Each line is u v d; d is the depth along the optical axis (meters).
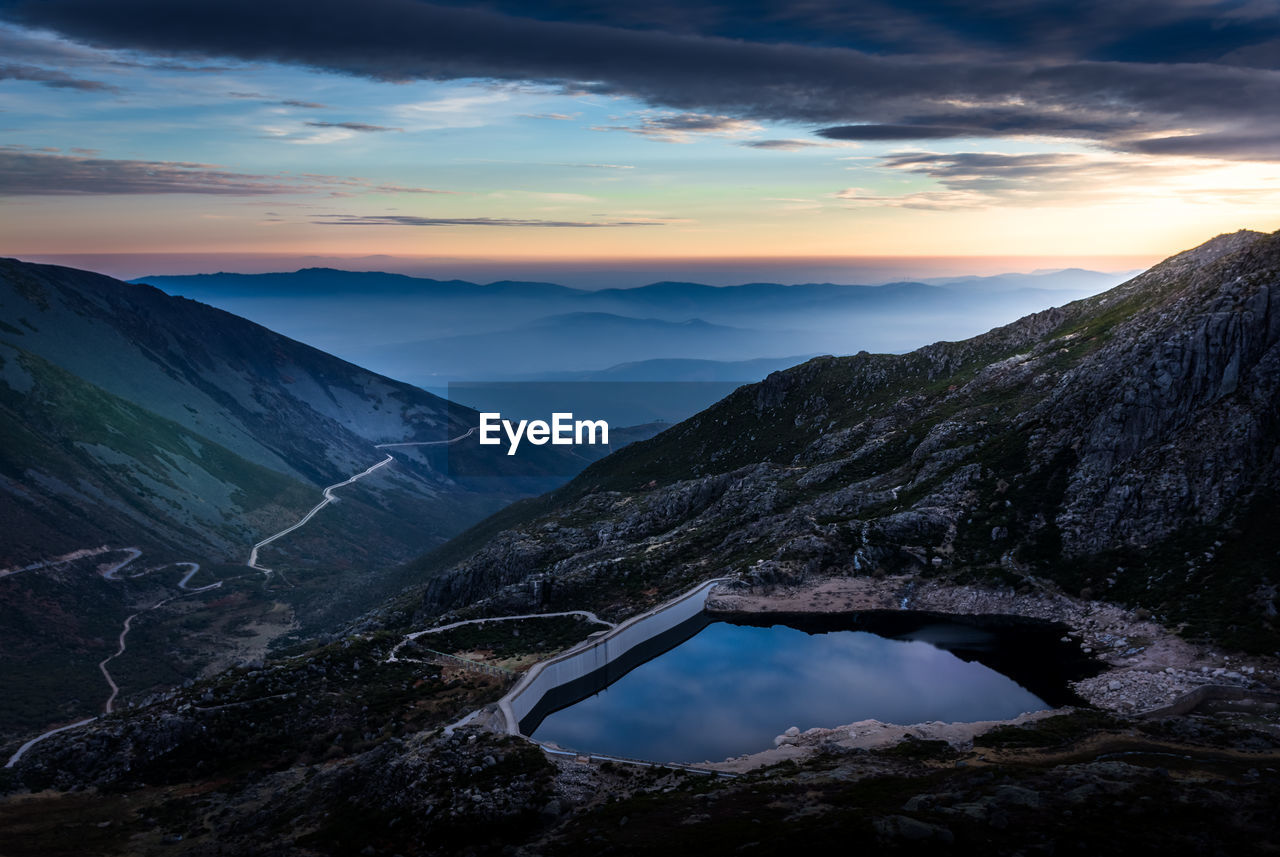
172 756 101.88
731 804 70.88
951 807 60.66
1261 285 139.12
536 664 118.88
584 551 196.00
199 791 94.50
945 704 105.00
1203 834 52.03
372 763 90.12
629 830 67.81
